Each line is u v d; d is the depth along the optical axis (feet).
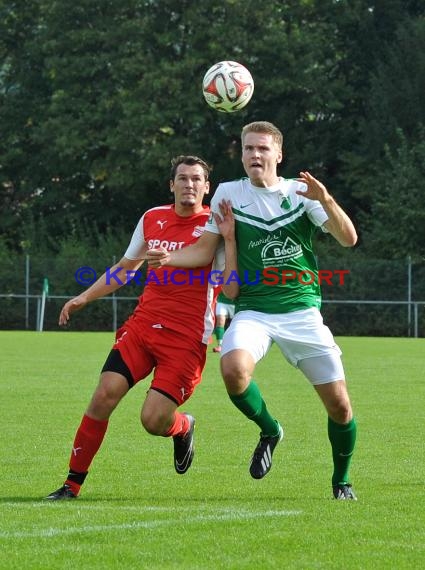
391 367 189.16
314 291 70.74
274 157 69.77
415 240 362.53
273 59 406.82
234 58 400.67
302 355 69.00
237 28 395.55
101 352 223.51
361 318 338.13
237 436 101.30
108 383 70.95
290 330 68.85
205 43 401.08
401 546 53.98
